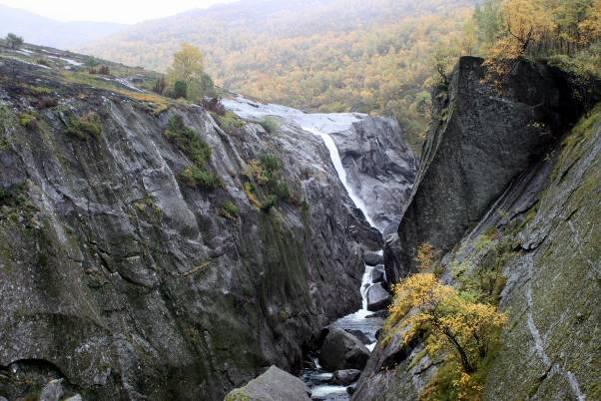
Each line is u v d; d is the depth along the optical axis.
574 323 10.02
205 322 21.58
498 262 17.23
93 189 19.27
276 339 27.02
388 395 16.47
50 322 14.80
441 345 13.98
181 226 22.80
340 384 25.41
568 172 16.27
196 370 19.92
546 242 14.43
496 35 25.20
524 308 12.93
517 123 22.73
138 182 21.75
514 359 11.68
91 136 20.52
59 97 21.41
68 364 14.94
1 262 14.18
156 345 18.66
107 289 17.81
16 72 25.33
